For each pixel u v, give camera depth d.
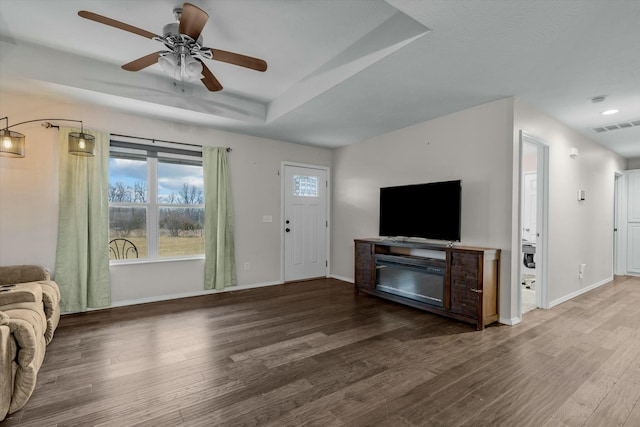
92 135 3.59
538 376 2.22
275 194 5.17
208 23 2.46
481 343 2.79
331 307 3.88
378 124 4.24
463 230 3.65
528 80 2.85
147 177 4.10
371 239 4.64
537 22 1.99
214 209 4.48
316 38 2.68
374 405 1.88
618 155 5.79
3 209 3.25
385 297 4.11
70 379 2.16
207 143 4.48
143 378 2.18
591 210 4.80
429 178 4.04
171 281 4.21
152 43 2.82
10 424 1.69
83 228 3.54
